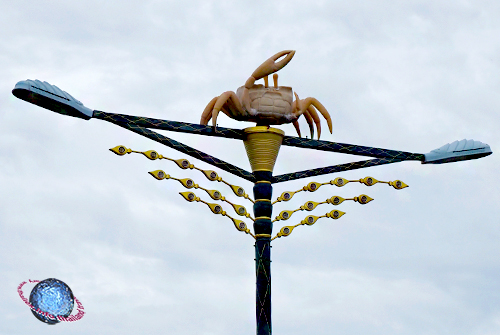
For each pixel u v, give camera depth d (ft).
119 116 89.92
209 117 96.32
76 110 87.30
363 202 100.89
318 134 100.22
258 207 94.94
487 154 107.24
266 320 91.76
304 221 97.60
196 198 92.94
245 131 95.61
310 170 99.30
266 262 93.40
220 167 94.53
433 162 106.83
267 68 95.86
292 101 97.66
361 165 101.96
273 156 96.02
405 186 103.19
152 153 91.25
